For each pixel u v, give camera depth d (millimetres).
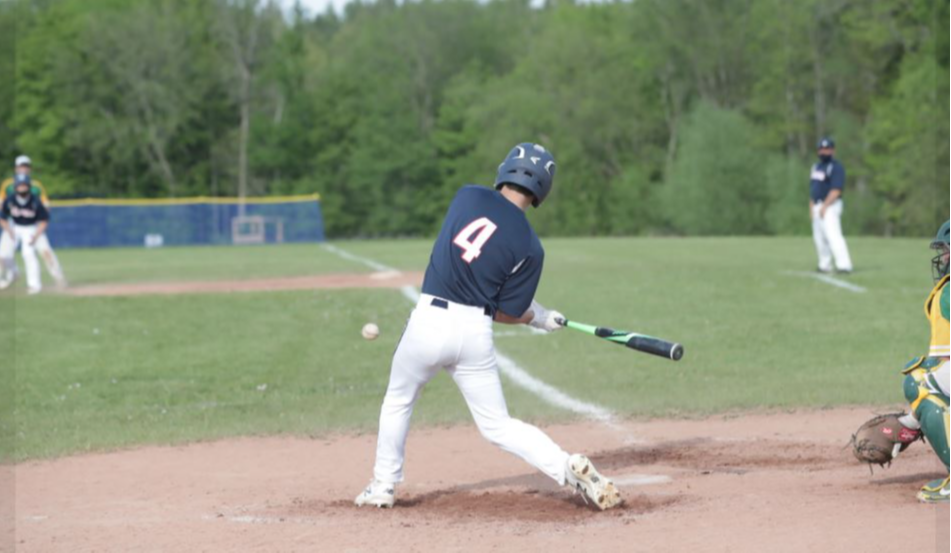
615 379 36250
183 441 28578
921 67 189125
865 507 18750
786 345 42000
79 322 52219
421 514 19984
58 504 21469
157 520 19828
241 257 106812
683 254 88562
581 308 52969
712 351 41125
